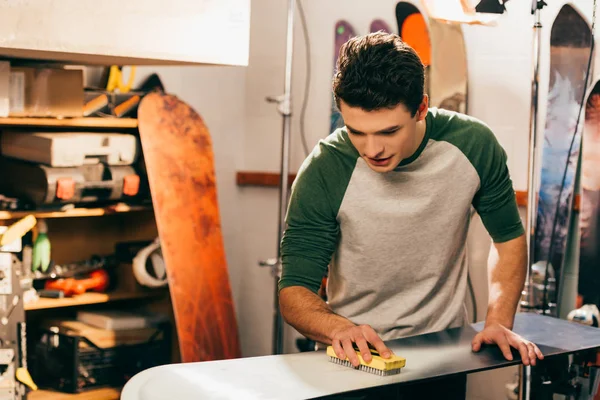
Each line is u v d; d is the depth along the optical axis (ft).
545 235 10.51
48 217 12.28
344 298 7.06
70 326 12.06
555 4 10.73
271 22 14.38
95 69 12.73
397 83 5.39
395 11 12.24
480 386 11.33
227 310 12.49
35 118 10.83
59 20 7.80
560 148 10.42
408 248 6.70
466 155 6.63
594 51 10.26
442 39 11.57
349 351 5.42
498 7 8.75
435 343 6.08
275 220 14.47
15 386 10.23
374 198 6.55
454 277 7.07
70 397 11.59
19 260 10.91
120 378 12.05
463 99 11.51
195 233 12.16
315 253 6.56
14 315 10.22
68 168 11.16
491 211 6.90
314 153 6.70
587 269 10.14
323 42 13.55
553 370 6.78
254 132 14.79
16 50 8.08
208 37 8.70
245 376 5.15
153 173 11.75
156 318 12.41
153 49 8.34
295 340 14.16
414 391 5.90
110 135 11.57
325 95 13.55
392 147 5.65
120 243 12.56
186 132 12.27
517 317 7.09
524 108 11.14
